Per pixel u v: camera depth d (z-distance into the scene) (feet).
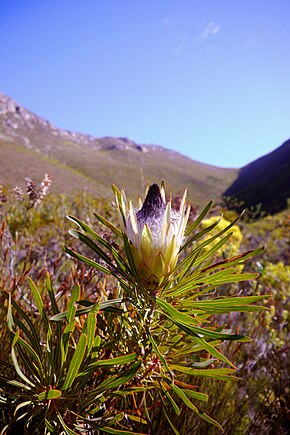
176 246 1.03
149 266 1.01
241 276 0.99
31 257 2.79
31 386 1.05
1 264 1.91
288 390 2.52
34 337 1.08
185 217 1.08
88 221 4.16
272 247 7.41
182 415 1.73
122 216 1.06
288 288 3.91
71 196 9.23
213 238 0.99
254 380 2.47
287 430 2.31
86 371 0.95
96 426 1.01
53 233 4.75
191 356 1.18
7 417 1.36
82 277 1.57
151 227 1.03
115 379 0.99
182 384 1.12
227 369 1.03
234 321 2.70
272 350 2.55
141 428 1.55
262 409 2.13
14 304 1.07
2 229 1.89
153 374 1.15
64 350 0.98
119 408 1.48
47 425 0.96
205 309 1.00
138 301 1.07
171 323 1.15
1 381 0.99
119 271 1.03
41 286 1.91
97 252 1.01
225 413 1.96
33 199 2.39
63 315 0.95
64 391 0.99
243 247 6.74
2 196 2.40
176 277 1.06
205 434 1.84
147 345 1.14
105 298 1.31
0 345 1.48
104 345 1.09
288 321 3.36
